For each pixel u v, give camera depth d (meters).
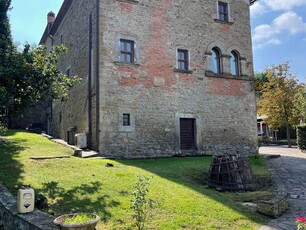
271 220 5.29
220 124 14.41
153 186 6.62
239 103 15.23
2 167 7.82
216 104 14.45
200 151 13.55
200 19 14.62
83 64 13.95
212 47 14.77
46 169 7.77
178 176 8.13
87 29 13.52
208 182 7.97
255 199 6.65
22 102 7.67
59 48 8.66
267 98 25.62
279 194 6.50
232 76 15.10
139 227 4.38
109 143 11.32
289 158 14.62
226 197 6.69
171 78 13.26
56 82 8.09
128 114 11.99
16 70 7.15
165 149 12.60
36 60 7.82
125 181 6.91
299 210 5.98
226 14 15.77
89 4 13.38
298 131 18.84
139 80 12.39
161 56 13.13
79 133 13.05
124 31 12.35
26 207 4.64
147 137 12.23
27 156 9.27
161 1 13.55
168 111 12.95
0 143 12.00
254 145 15.36
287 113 24.30
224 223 4.94
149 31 12.99
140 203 4.60
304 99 20.97
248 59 15.95
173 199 5.85
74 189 6.14
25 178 6.85
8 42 10.54
